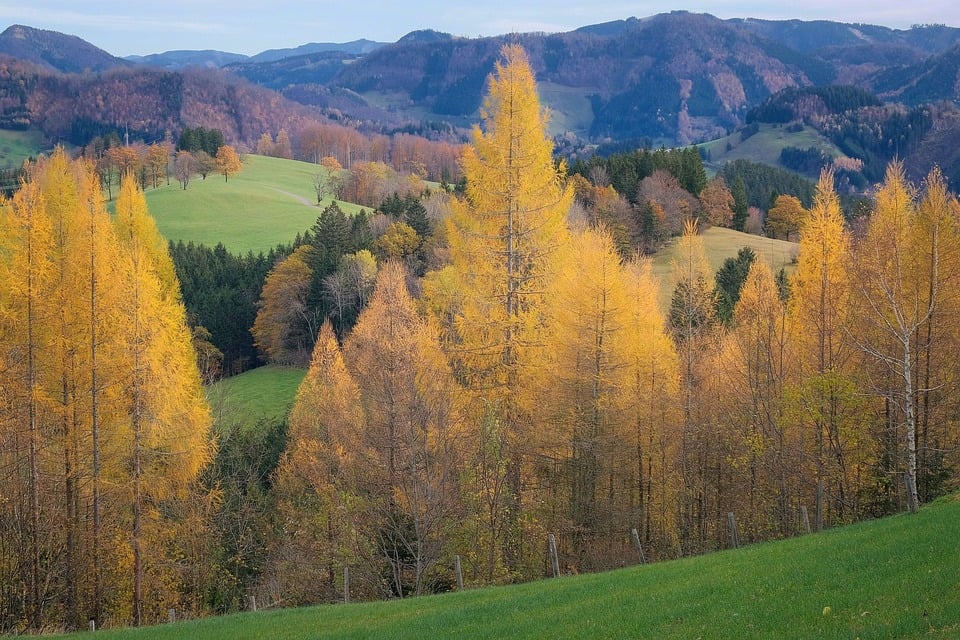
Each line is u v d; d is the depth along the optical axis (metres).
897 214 26.34
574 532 27.20
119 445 24.95
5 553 25.53
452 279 28.31
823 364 24.83
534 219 25.00
